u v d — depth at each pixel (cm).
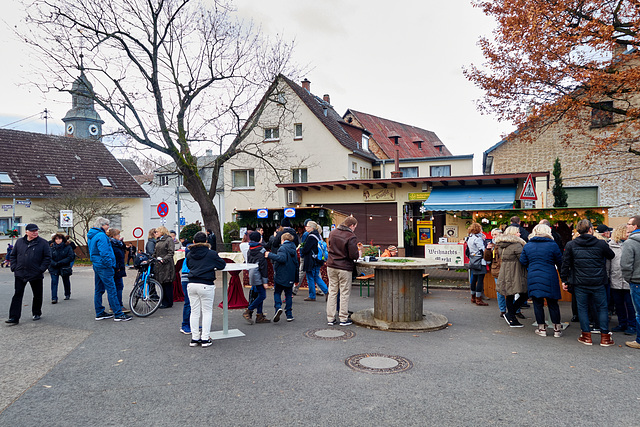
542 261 691
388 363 564
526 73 1417
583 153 2139
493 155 2317
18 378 523
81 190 2662
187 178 1738
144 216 3412
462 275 1427
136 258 892
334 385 489
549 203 2197
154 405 440
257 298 800
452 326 774
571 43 1257
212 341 680
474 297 998
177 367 556
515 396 455
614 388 476
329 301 797
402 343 661
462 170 2988
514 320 768
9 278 1667
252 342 672
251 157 2870
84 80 1606
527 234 941
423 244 2022
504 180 1836
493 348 633
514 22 1373
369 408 428
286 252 793
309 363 567
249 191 2881
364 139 3425
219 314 903
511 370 536
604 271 643
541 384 488
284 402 444
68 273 1087
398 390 473
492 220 1190
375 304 798
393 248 1248
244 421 403
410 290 768
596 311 650
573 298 804
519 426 389
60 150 3069
